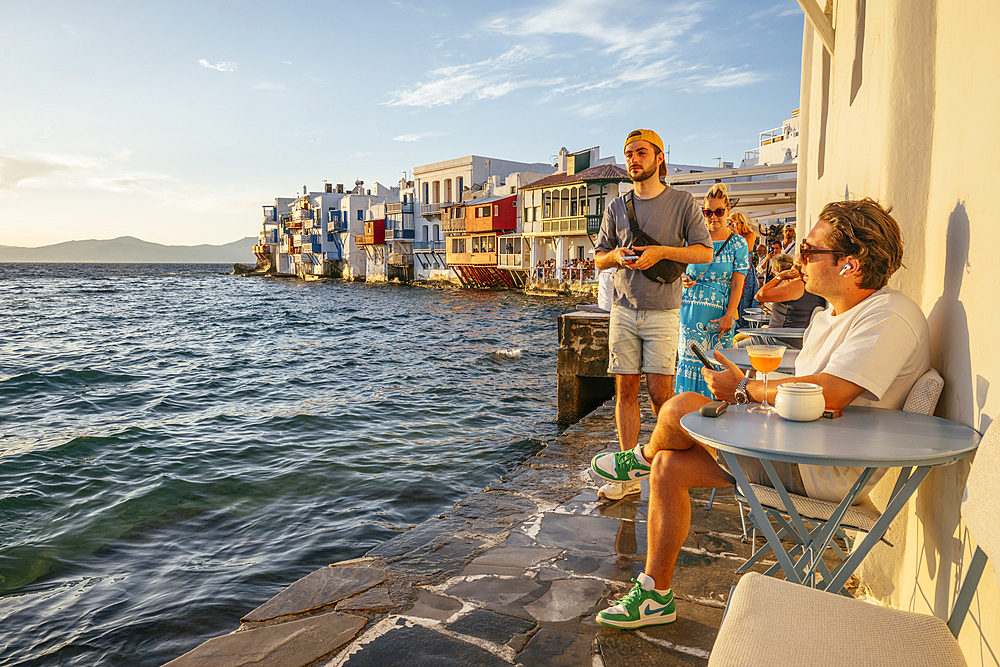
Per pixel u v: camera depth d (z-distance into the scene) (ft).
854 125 12.25
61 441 32.19
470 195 211.00
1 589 16.25
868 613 4.73
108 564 17.54
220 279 399.65
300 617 8.10
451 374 53.47
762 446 5.28
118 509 21.88
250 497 22.76
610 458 11.60
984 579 5.00
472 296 183.83
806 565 5.91
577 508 11.79
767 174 32.19
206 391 48.06
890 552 7.75
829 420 6.10
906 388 6.41
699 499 12.03
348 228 287.69
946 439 5.30
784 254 19.07
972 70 5.60
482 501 12.29
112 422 37.24
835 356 6.35
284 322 113.91
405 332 94.68
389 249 256.93
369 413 37.58
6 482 25.14
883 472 6.00
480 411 37.40
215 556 17.87
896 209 7.75
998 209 4.97
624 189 143.74
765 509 6.68
